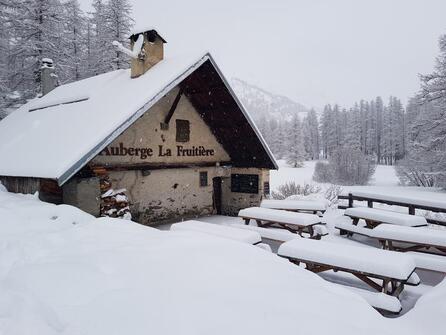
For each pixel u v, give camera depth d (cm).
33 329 258
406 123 6575
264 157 1294
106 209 811
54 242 485
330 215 1245
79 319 261
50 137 929
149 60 1085
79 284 320
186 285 311
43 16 1950
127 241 474
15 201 724
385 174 4631
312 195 1806
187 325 245
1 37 1988
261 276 341
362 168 3503
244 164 1366
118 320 255
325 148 8656
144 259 379
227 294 294
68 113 1048
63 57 2066
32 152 898
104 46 2366
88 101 1058
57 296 299
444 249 703
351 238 962
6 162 937
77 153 729
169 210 1205
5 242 478
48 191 791
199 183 1322
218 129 1311
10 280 341
